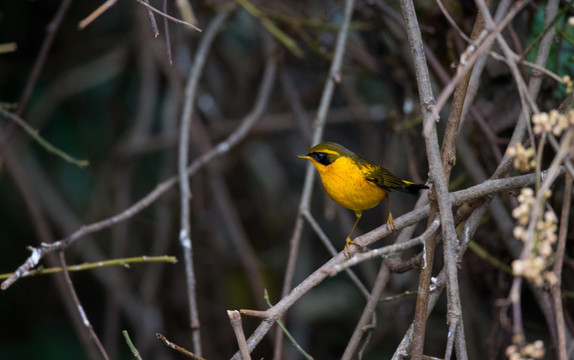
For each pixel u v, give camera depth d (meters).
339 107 14.34
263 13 10.60
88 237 12.33
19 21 12.76
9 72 12.88
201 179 12.79
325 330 13.20
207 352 12.34
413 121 9.54
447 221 5.04
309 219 7.93
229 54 13.74
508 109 8.48
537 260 3.71
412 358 5.20
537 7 7.82
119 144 12.89
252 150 14.19
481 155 9.03
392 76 10.59
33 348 12.59
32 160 12.52
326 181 7.91
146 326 11.90
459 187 9.69
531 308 9.80
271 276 13.48
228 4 10.75
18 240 12.95
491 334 8.95
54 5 12.88
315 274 5.30
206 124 13.36
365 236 5.71
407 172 13.08
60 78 12.76
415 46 5.20
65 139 13.17
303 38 10.92
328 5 12.67
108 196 13.09
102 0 13.24
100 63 12.99
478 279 9.60
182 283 12.73
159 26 12.48
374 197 7.75
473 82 6.64
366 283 13.62
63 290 11.62
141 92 12.52
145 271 13.50
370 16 10.59
